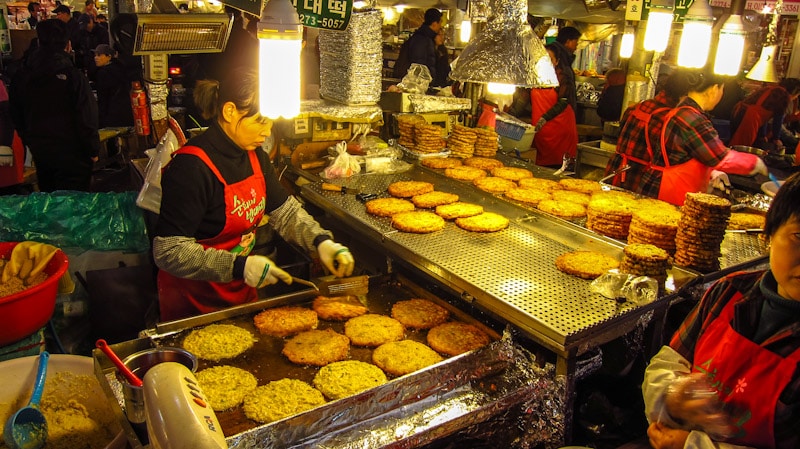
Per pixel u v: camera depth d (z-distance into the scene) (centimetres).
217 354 215
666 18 371
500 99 487
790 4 694
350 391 196
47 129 516
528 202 337
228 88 224
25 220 335
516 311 214
